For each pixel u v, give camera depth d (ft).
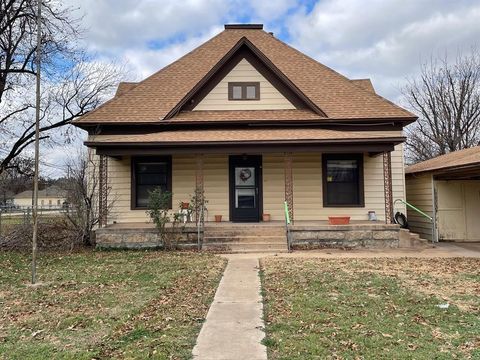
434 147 104.58
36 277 26.53
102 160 42.22
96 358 13.25
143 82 50.98
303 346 14.10
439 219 46.75
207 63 54.19
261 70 48.11
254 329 16.14
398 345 14.20
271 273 26.91
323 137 40.65
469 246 41.45
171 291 22.41
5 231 51.65
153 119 45.29
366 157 46.70
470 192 47.14
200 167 41.47
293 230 39.81
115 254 36.40
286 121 45.47
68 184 42.73
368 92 50.19
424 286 23.11
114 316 17.83
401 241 40.04
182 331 15.88
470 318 17.24
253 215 46.34
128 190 46.16
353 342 14.46
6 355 13.62
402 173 46.75
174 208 46.19
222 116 46.44
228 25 60.08
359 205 46.29
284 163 46.50
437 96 103.35
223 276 26.78
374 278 25.13
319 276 25.80
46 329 16.37
